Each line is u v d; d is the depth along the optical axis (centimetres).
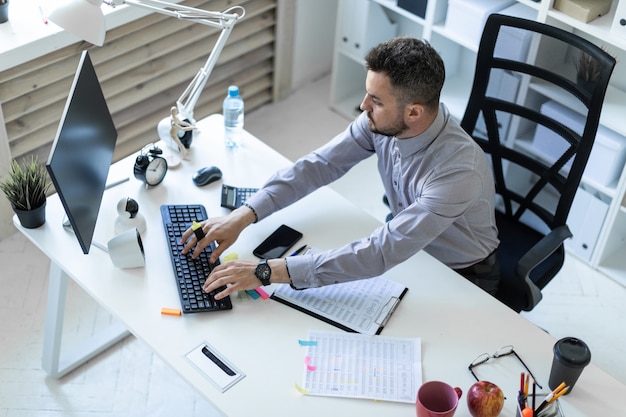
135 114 322
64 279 230
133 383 258
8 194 205
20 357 263
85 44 286
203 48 332
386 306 196
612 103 284
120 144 326
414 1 322
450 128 205
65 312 279
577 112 287
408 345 187
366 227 220
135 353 267
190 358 181
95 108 212
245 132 254
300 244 214
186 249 205
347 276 198
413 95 188
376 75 188
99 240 209
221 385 176
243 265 197
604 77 208
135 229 202
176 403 253
